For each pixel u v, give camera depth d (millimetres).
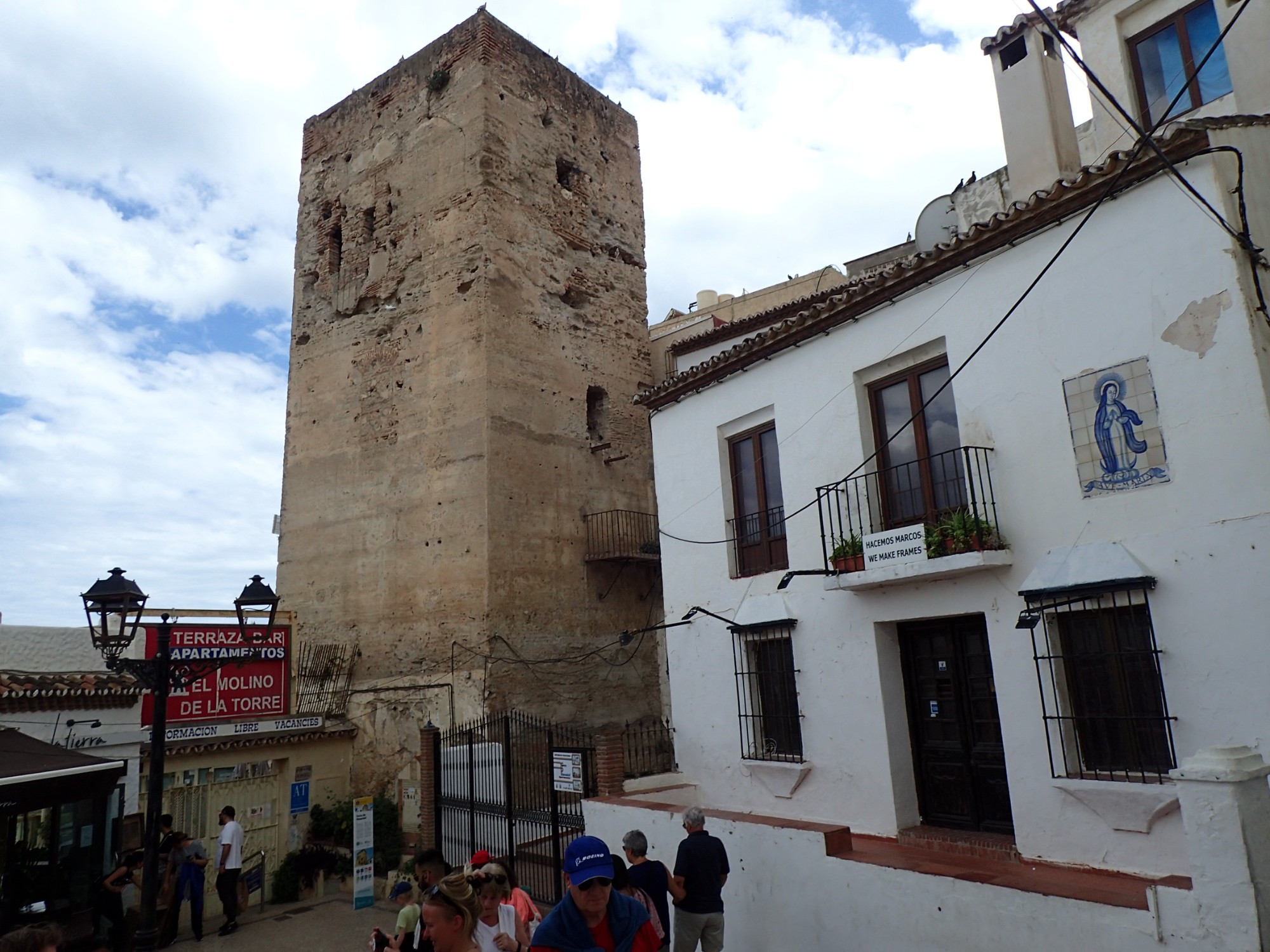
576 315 20969
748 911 9039
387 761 17906
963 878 7164
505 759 13500
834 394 10797
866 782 9906
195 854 13594
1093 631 8047
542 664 17875
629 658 19641
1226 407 7246
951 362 9453
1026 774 8336
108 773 11250
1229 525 7148
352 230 22141
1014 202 9031
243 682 16672
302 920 14398
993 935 6914
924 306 9805
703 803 12031
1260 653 6887
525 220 20234
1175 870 7184
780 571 11414
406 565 18859
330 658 18828
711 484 12570
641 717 19469
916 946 7422
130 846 13031
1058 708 8117
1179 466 7500
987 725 9227
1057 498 8336
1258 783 5770
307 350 22391
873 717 9891
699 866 8250
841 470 10617
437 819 14578
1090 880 7352
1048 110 9828
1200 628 7238
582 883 4824
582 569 19250
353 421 20844
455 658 17453
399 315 20469
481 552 17531
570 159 21891
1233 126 7703
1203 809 5770
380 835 16562
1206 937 5656
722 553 12242
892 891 7695
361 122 22719
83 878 12031
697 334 21031
